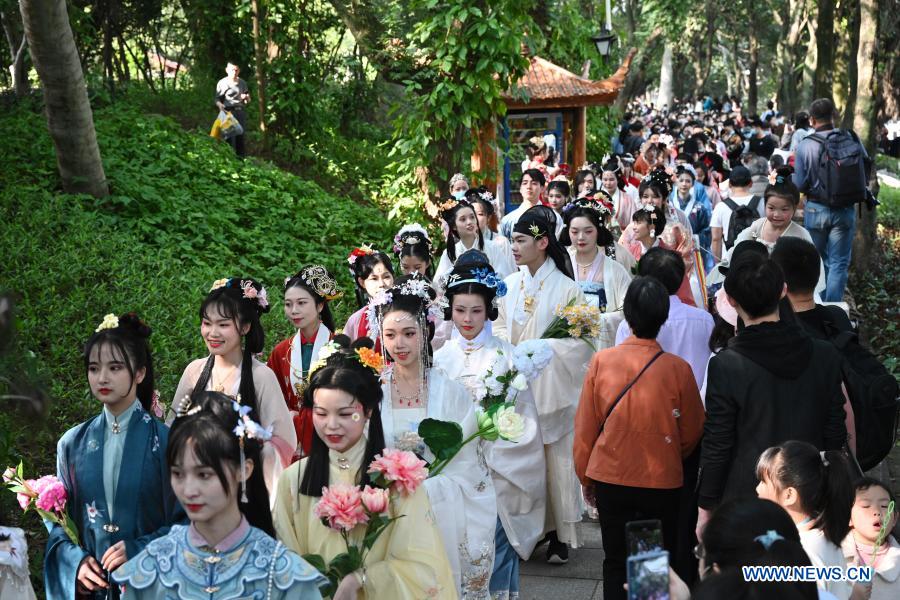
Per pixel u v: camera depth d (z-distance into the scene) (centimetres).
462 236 753
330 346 378
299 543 342
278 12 1585
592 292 651
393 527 336
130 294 835
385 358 432
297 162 1566
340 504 314
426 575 329
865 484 365
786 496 335
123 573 289
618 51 2656
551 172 1130
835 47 1645
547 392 561
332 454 347
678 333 521
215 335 456
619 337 516
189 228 1060
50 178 1043
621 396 439
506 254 772
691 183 1156
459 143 1216
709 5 4503
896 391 431
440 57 1159
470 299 498
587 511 648
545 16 1561
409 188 1245
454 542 397
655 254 526
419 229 681
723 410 393
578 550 588
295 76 1616
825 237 947
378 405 379
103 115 1324
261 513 309
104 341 380
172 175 1180
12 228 884
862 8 1289
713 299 748
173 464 282
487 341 509
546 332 579
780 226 681
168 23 1920
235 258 1052
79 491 382
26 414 385
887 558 362
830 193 923
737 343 396
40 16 916
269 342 848
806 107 2994
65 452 388
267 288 998
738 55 6012
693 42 4934
